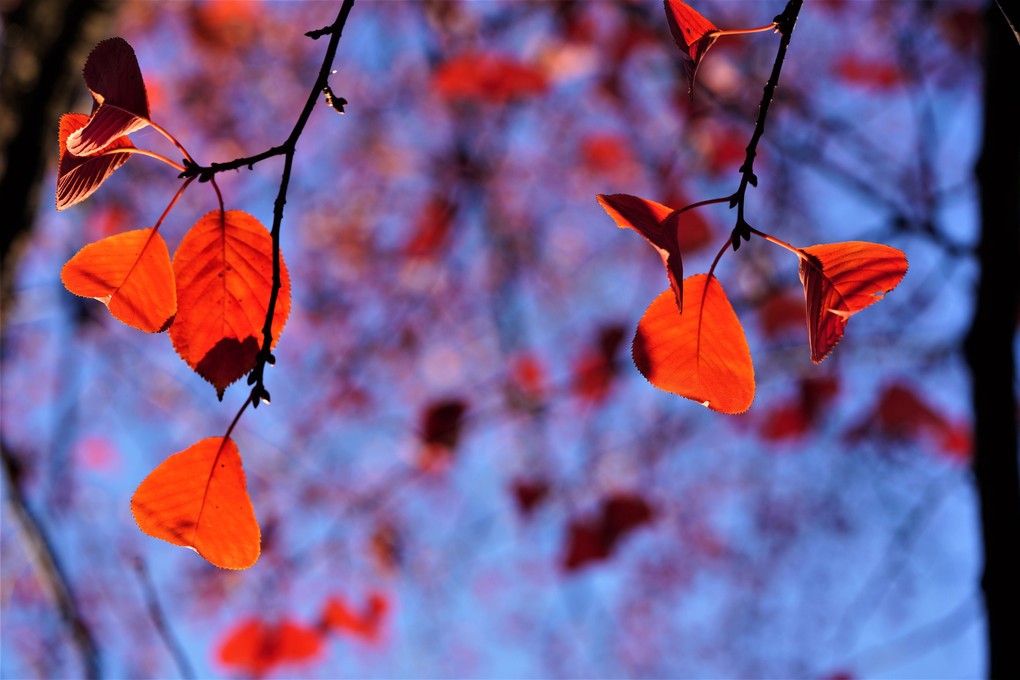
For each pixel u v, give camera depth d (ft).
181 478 4.92
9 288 14.38
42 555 12.34
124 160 4.91
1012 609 6.82
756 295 14.90
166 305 4.94
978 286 8.14
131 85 4.89
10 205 13.46
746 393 4.97
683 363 4.97
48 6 14.39
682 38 4.95
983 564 7.19
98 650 12.27
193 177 4.92
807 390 18.39
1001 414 7.62
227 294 4.95
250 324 4.95
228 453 4.93
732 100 18.49
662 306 4.97
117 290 4.93
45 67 14.03
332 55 4.89
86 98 15.53
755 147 4.91
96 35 14.71
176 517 4.92
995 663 6.75
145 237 4.93
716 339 4.97
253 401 4.92
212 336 4.95
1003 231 7.98
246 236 4.95
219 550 4.93
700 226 17.62
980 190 8.30
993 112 8.23
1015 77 8.08
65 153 4.84
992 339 7.87
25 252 14.30
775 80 4.91
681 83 21.15
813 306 4.97
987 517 7.30
